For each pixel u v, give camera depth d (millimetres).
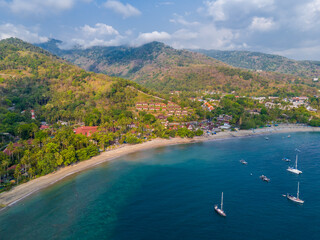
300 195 119438
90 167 161500
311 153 188875
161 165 164375
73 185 133750
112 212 105562
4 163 134750
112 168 159500
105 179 141625
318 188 127188
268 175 145500
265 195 119562
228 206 108812
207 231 90562
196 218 99188
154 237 87688
